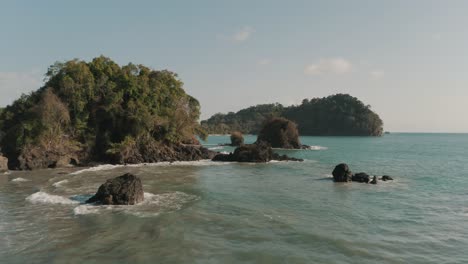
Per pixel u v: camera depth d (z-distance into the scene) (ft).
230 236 57.00
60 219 66.95
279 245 53.11
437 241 56.18
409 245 54.08
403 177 136.87
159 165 181.78
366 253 50.34
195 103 253.65
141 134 198.80
